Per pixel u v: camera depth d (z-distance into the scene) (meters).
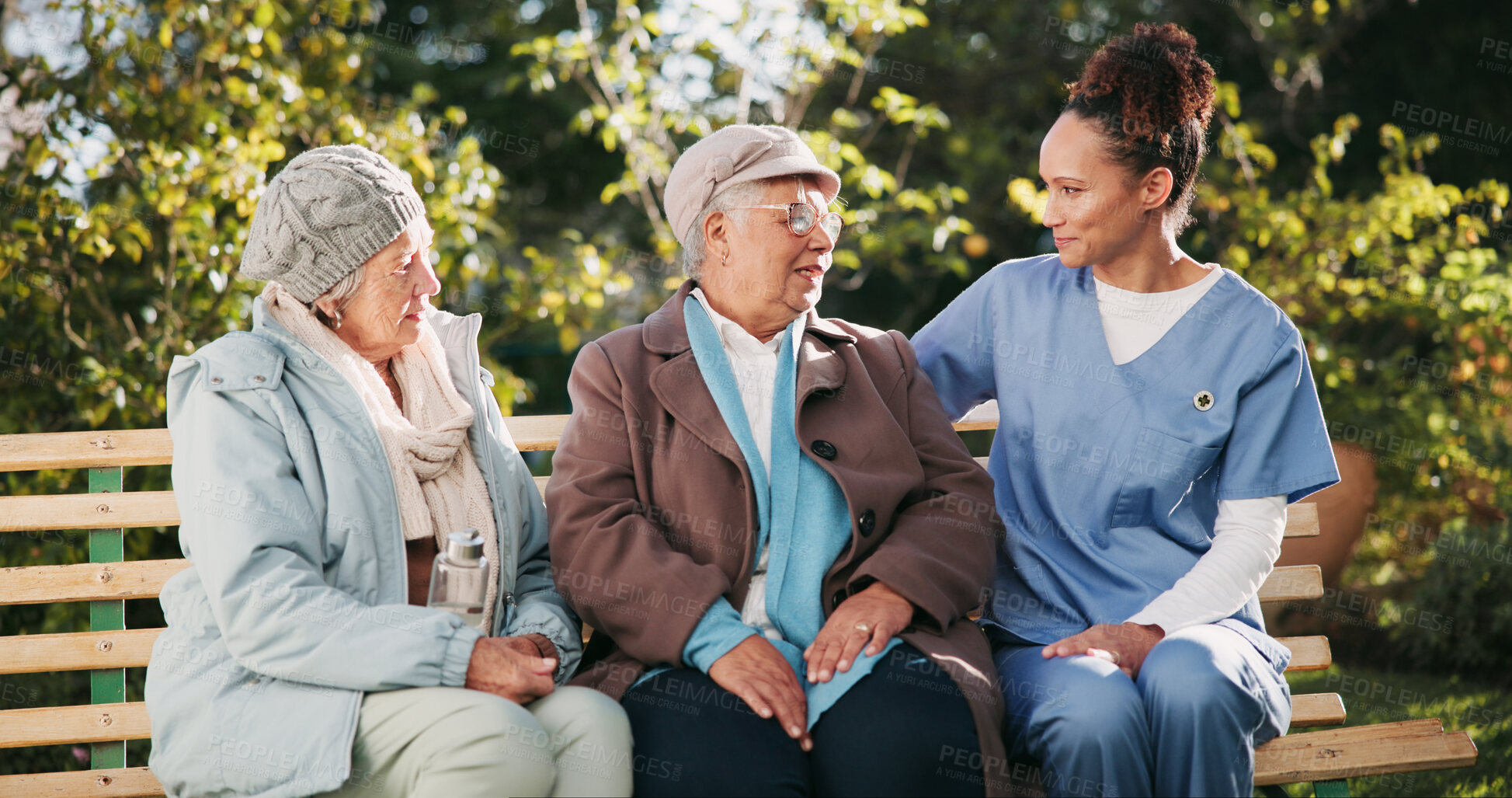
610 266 5.39
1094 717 2.00
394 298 2.17
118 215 3.87
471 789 1.83
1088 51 7.38
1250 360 2.35
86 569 2.47
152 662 2.08
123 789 2.37
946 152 7.20
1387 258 5.62
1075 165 2.32
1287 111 7.21
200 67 4.33
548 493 2.28
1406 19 7.81
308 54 4.79
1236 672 2.10
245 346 2.12
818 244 2.32
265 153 4.09
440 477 2.24
